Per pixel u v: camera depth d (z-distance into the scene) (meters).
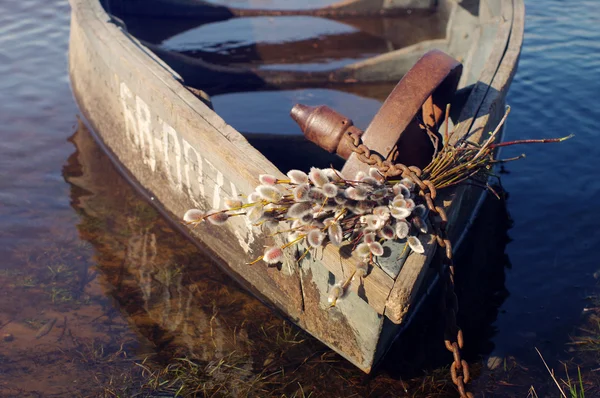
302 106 1.51
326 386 1.38
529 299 1.60
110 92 1.99
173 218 1.82
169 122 1.68
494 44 1.95
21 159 2.04
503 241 1.76
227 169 1.50
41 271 1.64
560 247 1.73
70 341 1.46
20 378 1.38
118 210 1.87
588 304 1.57
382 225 1.24
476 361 1.45
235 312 1.55
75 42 2.36
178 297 1.59
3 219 1.80
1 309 1.53
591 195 1.90
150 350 1.45
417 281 1.22
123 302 1.57
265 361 1.43
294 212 1.21
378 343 1.33
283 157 1.93
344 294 1.22
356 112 2.28
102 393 1.35
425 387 1.38
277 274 1.48
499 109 1.81
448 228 1.45
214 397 1.35
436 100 1.60
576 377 1.40
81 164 2.04
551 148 2.09
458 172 1.40
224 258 1.66
